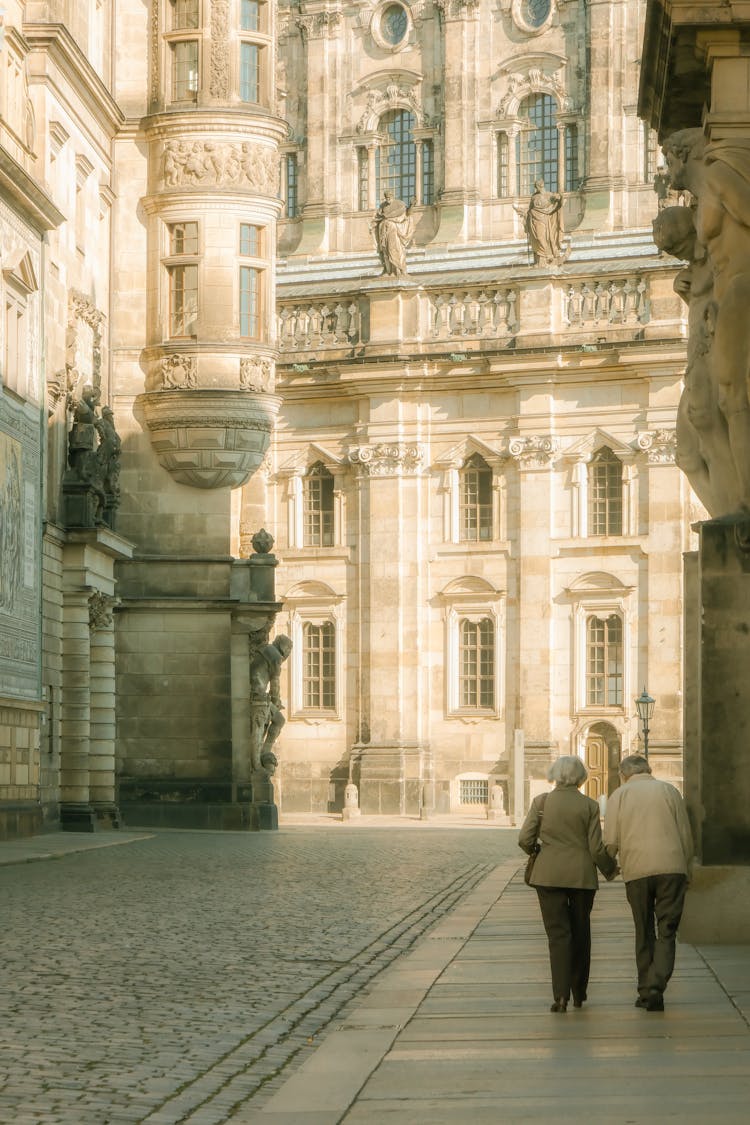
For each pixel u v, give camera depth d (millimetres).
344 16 113750
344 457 105250
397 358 103125
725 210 27031
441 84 111000
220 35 70312
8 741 54938
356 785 102500
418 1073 15953
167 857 49906
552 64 108438
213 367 69750
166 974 23547
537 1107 14375
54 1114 14578
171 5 70812
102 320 68750
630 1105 14367
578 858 19281
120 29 71188
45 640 60062
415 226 111125
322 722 104500
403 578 103562
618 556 99938
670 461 99125
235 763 71625
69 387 63406
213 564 70812
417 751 102188
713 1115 13922
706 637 26484
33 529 57750
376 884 40375
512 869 46969
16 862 45656
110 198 70500
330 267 111875
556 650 100938
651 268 100000
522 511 101688
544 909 19422
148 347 70562
